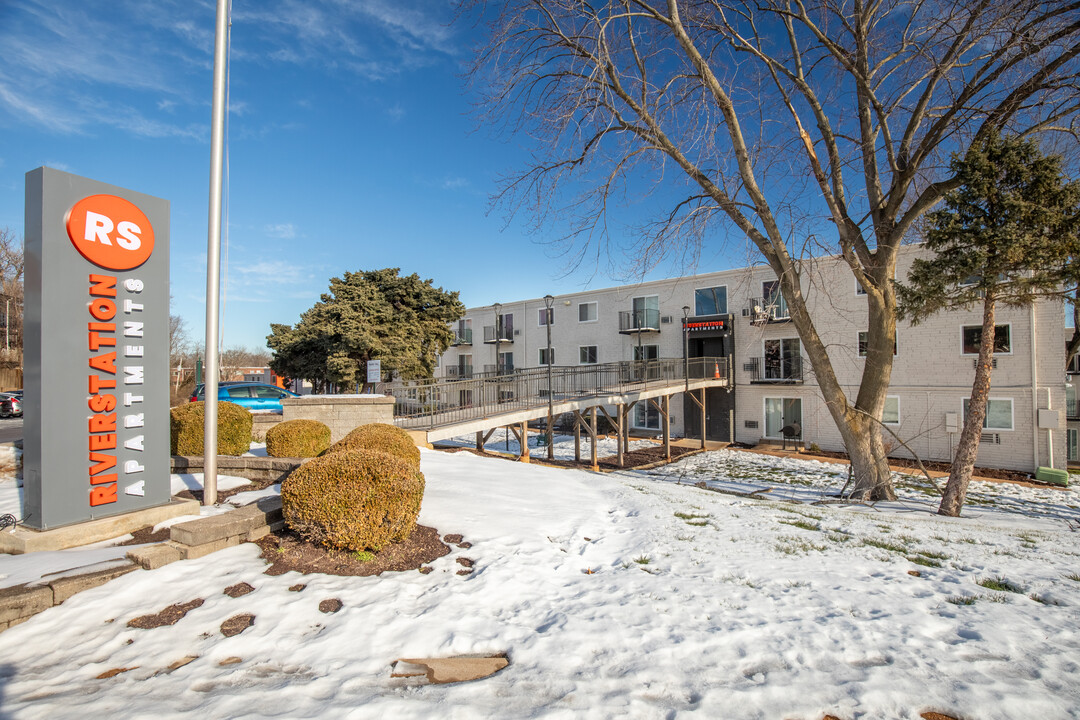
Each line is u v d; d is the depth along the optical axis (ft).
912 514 29.22
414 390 44.24
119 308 16.49
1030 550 17.66
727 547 16.85
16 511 18.29
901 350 60.34
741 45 31.63
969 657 9.53
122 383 16.55
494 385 49.85
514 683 8.60
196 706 7.75
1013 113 31.01
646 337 83.41
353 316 60.29
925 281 32.24
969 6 28.73
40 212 14.69
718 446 69.77
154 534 16.01
